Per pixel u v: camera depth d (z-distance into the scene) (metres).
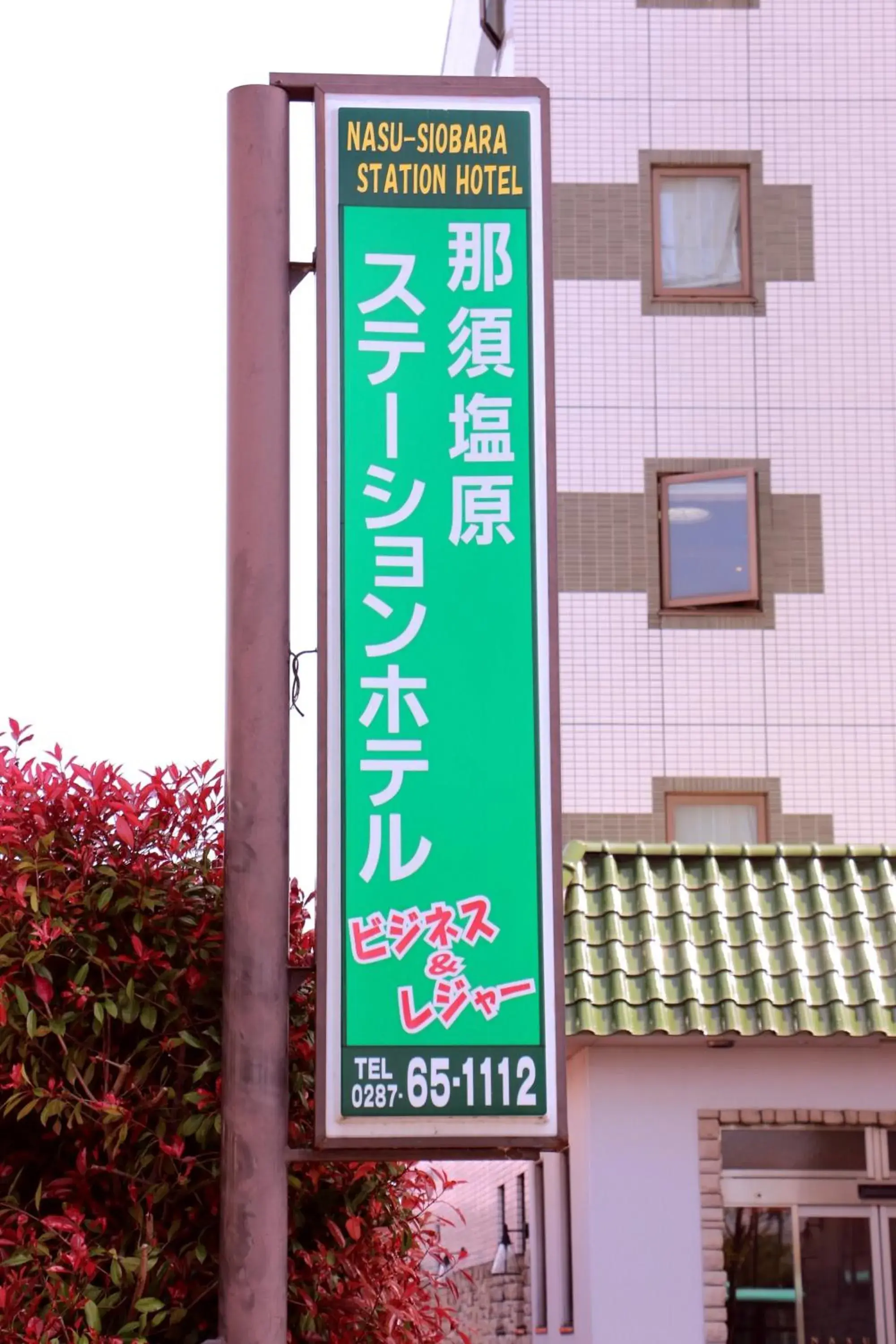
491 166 6.07
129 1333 5.23
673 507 20.95
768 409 21.16
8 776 5.82
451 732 5.68
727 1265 12.40
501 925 5.59
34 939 5.46
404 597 5.74
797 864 13.05
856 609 20.73
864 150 21.72
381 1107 5.45
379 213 6.01
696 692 20.47
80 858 5.70
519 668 5.73
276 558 5.78
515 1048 5.52
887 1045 12.37
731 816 20.25
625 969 12.23
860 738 20.45
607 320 21.25
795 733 20.42
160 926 5.78
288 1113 5.52
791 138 21.72
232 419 5.87
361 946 5.54
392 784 5.64
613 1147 12.44
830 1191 12.52
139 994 5.65
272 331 5.91
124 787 5.88
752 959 12.23
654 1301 12.23
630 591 20.67
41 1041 5.64
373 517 5.79
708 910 12.64
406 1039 5.50
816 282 21.45
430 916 5.58
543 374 5.92
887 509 21.02
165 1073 5.68
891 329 21.38
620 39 21.81
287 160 6.09
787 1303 12.37
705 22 21.89
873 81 21.84
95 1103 5.42
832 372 21.27
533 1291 16.08
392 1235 6.02
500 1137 5.46
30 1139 5.85
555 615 5.76
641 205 21.48
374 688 5.68
